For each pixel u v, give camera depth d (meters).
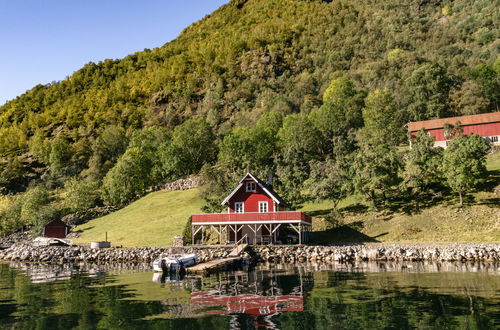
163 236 58.78
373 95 113.50
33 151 172.62
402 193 58.75
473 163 50.72
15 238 77.94
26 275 34.72
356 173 59.44
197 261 43.25
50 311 18.88
